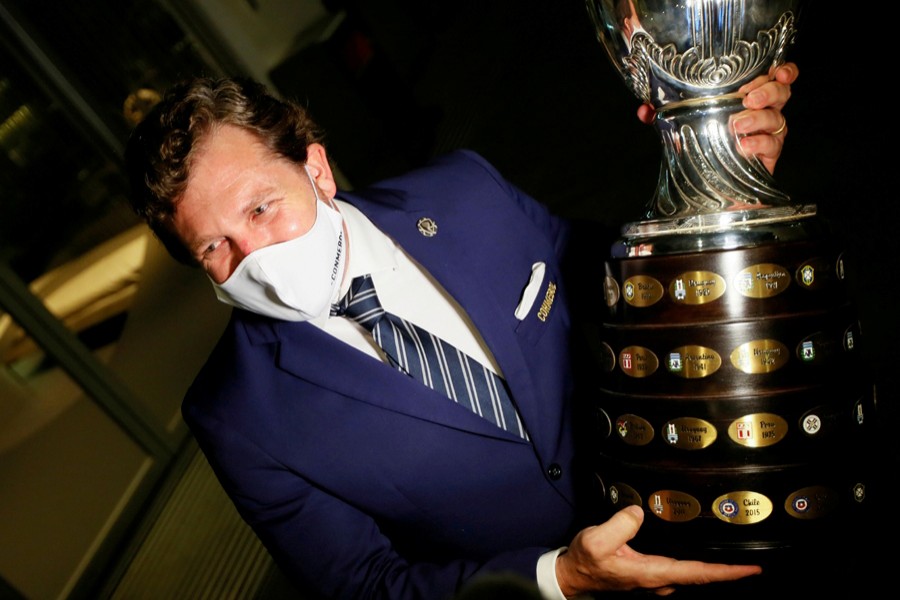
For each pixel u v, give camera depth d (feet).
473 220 4.00
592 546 2.85
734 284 2.80
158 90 12.85
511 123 13.85
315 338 3.59
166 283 12.05
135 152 3.21
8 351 9.53
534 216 4.46
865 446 2.93
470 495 3.73
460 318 3.82
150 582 9.39
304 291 3.33
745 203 2.96
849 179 7.86
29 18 10.59
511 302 3.86
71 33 11.28
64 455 9.84
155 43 13.16
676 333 2.87
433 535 3.83
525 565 3.22
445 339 3.78
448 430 3.63
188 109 3.17
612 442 3.17
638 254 2.98
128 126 11.71
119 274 11.14
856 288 6.61
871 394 3.03
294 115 3.50
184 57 13.85
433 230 3.84
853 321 2.95
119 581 9.67
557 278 4.19
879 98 8.77
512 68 15.81
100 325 10.76
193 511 10.10
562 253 4.53
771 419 2.78
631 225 3.13
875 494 2.98
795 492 2.78
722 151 3.06
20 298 9.61
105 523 9.99
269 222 3.24
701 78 2.97
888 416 5.28
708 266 2.81
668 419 2.89
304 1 15.90
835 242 2.91
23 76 10.54
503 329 3.69
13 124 10.25
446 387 3.62
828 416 2.80
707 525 2.86
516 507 3.81
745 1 2.80
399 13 18.53
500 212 4.11
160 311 11.78
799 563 2.85
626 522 2.83
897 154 7.86
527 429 3.71
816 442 2.80
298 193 3.29
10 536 8.93
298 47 15.23
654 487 2.94
